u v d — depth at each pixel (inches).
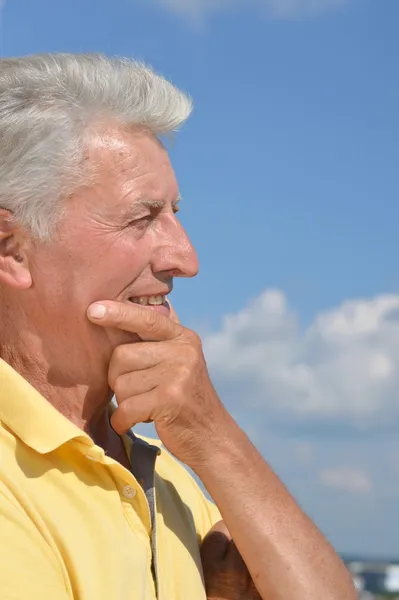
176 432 84.7
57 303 84.5
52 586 71.1
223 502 86.6
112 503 80.3
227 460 86.7
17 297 85.7
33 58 86.6
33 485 76.7
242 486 86.9
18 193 83.0
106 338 85.2
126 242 85.0
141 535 81.8
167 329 85.5
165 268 87.3
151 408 83.3
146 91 87.7
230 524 87.0
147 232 87.1
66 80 84.7
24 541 71.7
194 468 86.6
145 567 80.5
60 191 82.9
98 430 91.1
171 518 92.0
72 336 85.3
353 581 90.9
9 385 80.4
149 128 88.4
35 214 83.0
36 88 83.7
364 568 3088.1
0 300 86.8
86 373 86.9
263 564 86.4
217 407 87.1
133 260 85.4
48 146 82.7
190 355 85.1
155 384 83.9
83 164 83.5
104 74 86.4
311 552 87.7
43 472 78.0
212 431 86.3
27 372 86.5
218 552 95.3
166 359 84.4
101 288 84.6
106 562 76.7
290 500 89.7
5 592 68.1
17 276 84.4
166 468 102.0
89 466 81.0
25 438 78.0
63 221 83.4
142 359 83.8
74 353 86.0
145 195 85.6
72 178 83.0
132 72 88.4
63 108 83.7
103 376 87.3
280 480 90.9
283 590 86.0
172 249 87.8
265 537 86.5
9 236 84.4
